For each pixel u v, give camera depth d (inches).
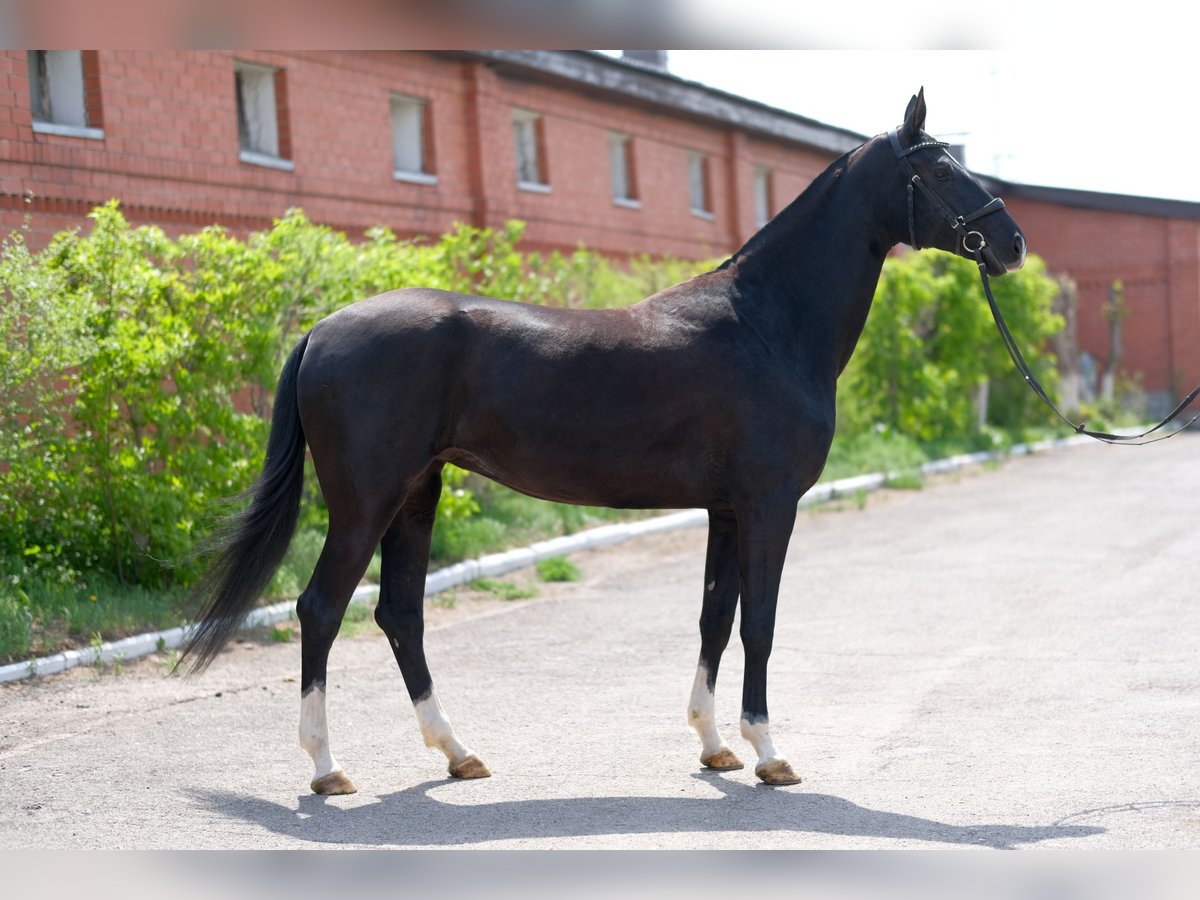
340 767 203.2
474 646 319.3
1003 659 288.5
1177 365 1226.6
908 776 203.9
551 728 242.2
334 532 199.6
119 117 443.2
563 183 724.0
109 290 341.4
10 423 313.6
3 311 308.7
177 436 352.2
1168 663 278.1
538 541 467.8
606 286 591.8
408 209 596.7
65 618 307.0
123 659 296.4
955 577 400.8
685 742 230.5
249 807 195.2
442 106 626.5
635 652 311.0
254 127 534.3
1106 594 362.3
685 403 200.4
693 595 388.5
